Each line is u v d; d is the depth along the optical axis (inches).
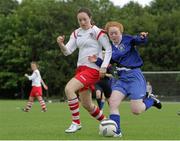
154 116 1053.8
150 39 3287.4
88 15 597.0
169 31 3280.0
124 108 1487.5
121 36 580.1
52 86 3267.7
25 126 745.0
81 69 601.6
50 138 541.0
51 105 1807.3
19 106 1653.5
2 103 2032.5
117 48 580.7
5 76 3346.5
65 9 3331.7
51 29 3312.0
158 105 591.8
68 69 3255.4
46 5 3385.8
